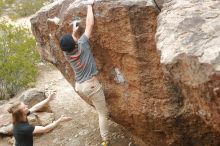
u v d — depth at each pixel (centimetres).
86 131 828
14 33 1223
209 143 574
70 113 902
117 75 608
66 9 647
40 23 716
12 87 1052
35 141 827
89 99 638
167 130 588
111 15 558
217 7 473
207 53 403
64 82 1064
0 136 862
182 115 554
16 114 598
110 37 578
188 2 502
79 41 579
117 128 797
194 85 409
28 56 1146
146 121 600
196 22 454
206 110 418
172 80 455
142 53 558
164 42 448
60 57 709
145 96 579
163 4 526
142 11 536
